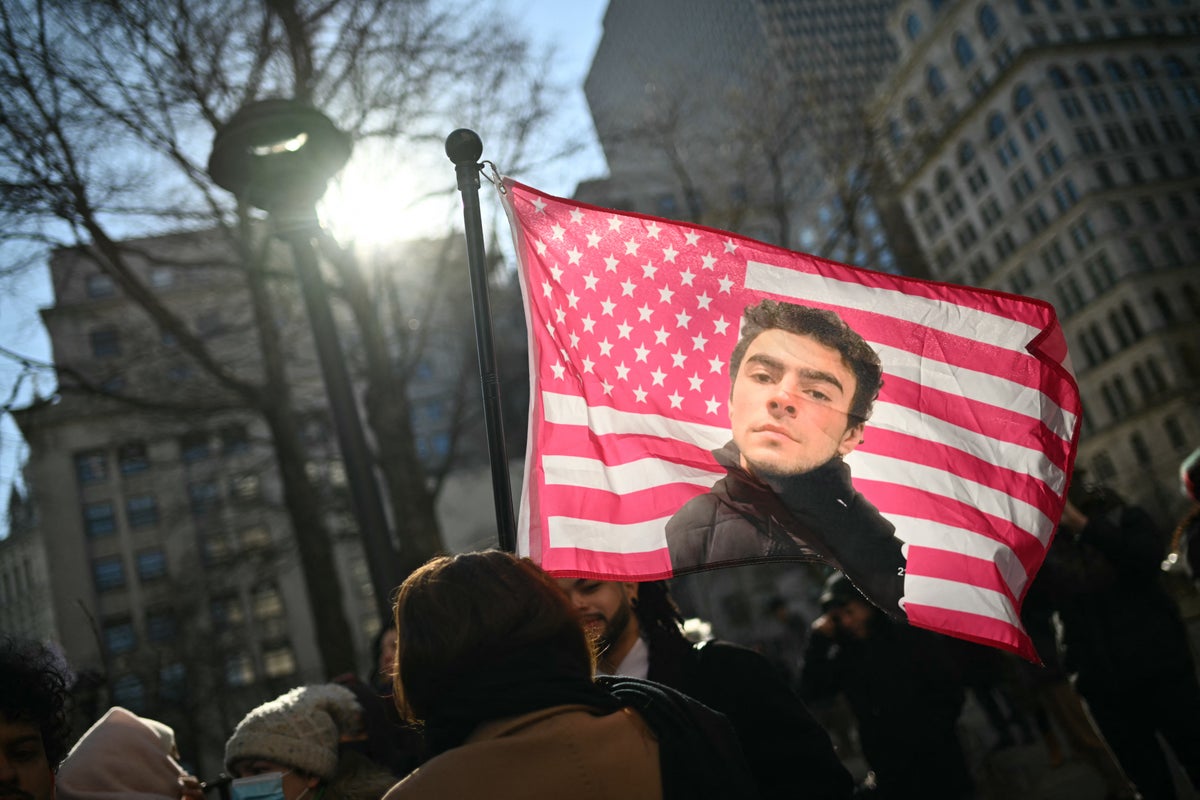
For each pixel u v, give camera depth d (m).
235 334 17.86
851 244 21.38
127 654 35.72
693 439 3.30
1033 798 6.65
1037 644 6.44
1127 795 6.09
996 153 72.19
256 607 52.91
